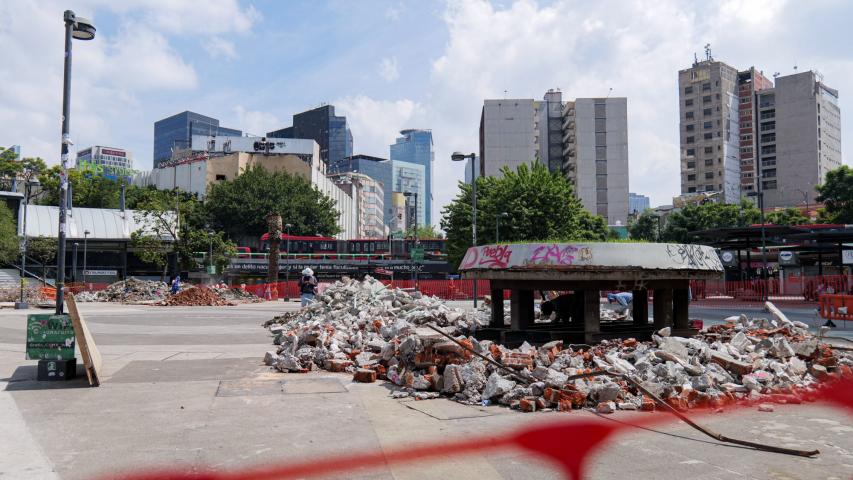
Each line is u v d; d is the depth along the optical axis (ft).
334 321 41.52
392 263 208.13
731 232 122.93
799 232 121.19
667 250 30.73
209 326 56.08
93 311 80.79
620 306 84.38
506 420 19.15
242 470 14.19
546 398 21.06
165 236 211.41
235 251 198.29
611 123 349.82
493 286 35.14
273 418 19.45
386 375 26.71
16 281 167.63
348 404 21.61
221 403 21.74
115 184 280.51
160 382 25.96
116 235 213.46
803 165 414.62
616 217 344.90
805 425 18.76
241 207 262.26
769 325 34.37
